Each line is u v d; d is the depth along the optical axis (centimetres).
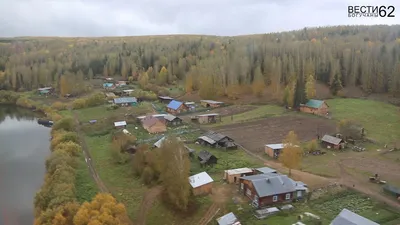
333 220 4709
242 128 10325
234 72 15425
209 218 5534
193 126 10756
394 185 6228
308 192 6056
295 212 5466
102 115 12775
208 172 7212
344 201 5769
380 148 8331
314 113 11469
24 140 10850
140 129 10569
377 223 4809
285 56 16050
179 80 19950
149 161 7119
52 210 5275
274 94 14400
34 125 12888
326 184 6350
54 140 9262
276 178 6000
